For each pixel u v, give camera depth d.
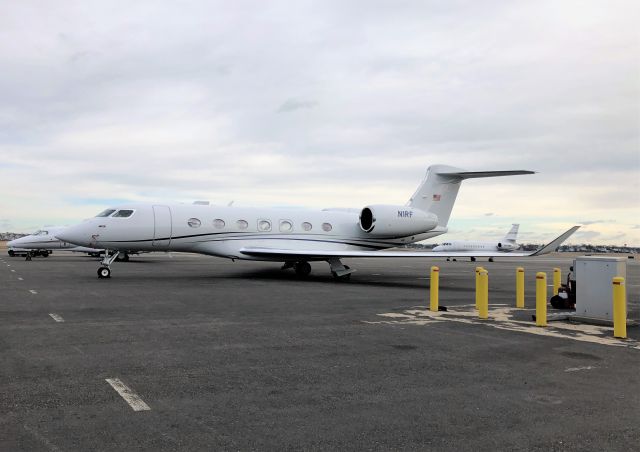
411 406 5.00
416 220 23.22
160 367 6.33
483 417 4.71
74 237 18.81
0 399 4.99
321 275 24.02
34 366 6.28
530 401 5.21
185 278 20.39
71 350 7.20
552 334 9.12
